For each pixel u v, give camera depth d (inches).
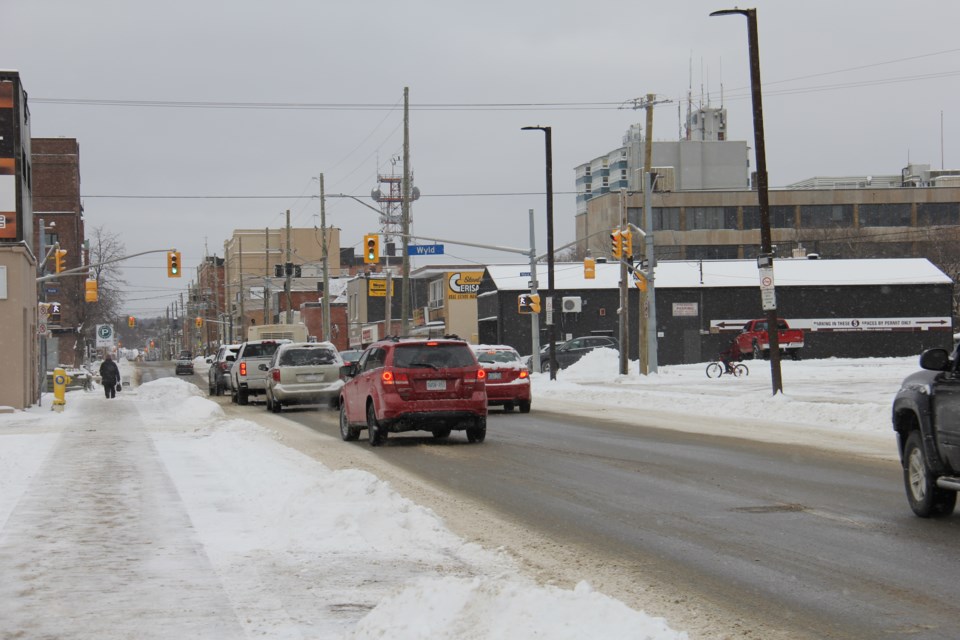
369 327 3791.8
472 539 420.5
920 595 320.8
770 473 623.5
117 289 4114.2
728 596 322.0
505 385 1171.9
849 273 2977.4
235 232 6136.8
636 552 392.5
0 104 1258.0
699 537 422.0
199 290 6707.7
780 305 2918.3
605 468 657.0
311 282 5570.9
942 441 436.1
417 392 808.3
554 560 378.0
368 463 698.2
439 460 714.2
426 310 3624.5
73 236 4077.3
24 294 1291.8
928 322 2925.7
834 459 692.7
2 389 1259.8
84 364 3806.6
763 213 1150.3
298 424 1098.1
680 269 3031.5
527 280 2960.1
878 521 454.3
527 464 684.7
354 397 869.2
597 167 6584.6
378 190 5196.9
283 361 1315.2
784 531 432.5
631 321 2947.8
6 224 1262.3
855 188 4970.5
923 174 5674.2
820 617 295.9
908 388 467.8
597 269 3051.2
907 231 4869.6
